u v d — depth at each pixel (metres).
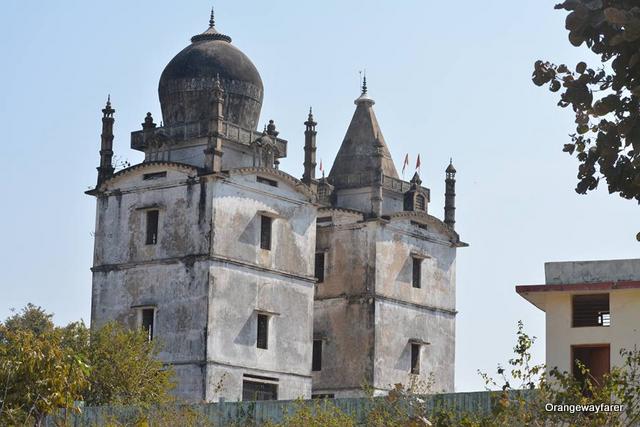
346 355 73.88
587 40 12.73
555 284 43.66
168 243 66.69
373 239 74.56
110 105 71.50
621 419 27.38
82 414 46.56
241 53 72.12
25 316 82.69
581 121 13.02
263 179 68.44
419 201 78.44
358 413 40.66
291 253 69.56
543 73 13.18
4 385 32.53
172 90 70.62
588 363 42.88
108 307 68.31
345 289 74.81
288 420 40.34
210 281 64.50
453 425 28.45
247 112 70.94
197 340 64.19
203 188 65.88
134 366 59.31
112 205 69.50
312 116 72.56
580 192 13.32
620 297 42.66
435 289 78.06
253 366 66.00
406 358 75.06
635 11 11.90
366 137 79.25
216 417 46.19
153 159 69.75
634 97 12.57
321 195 76.94
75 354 35.28
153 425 43.53
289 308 68.81
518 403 27.22
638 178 12.55
